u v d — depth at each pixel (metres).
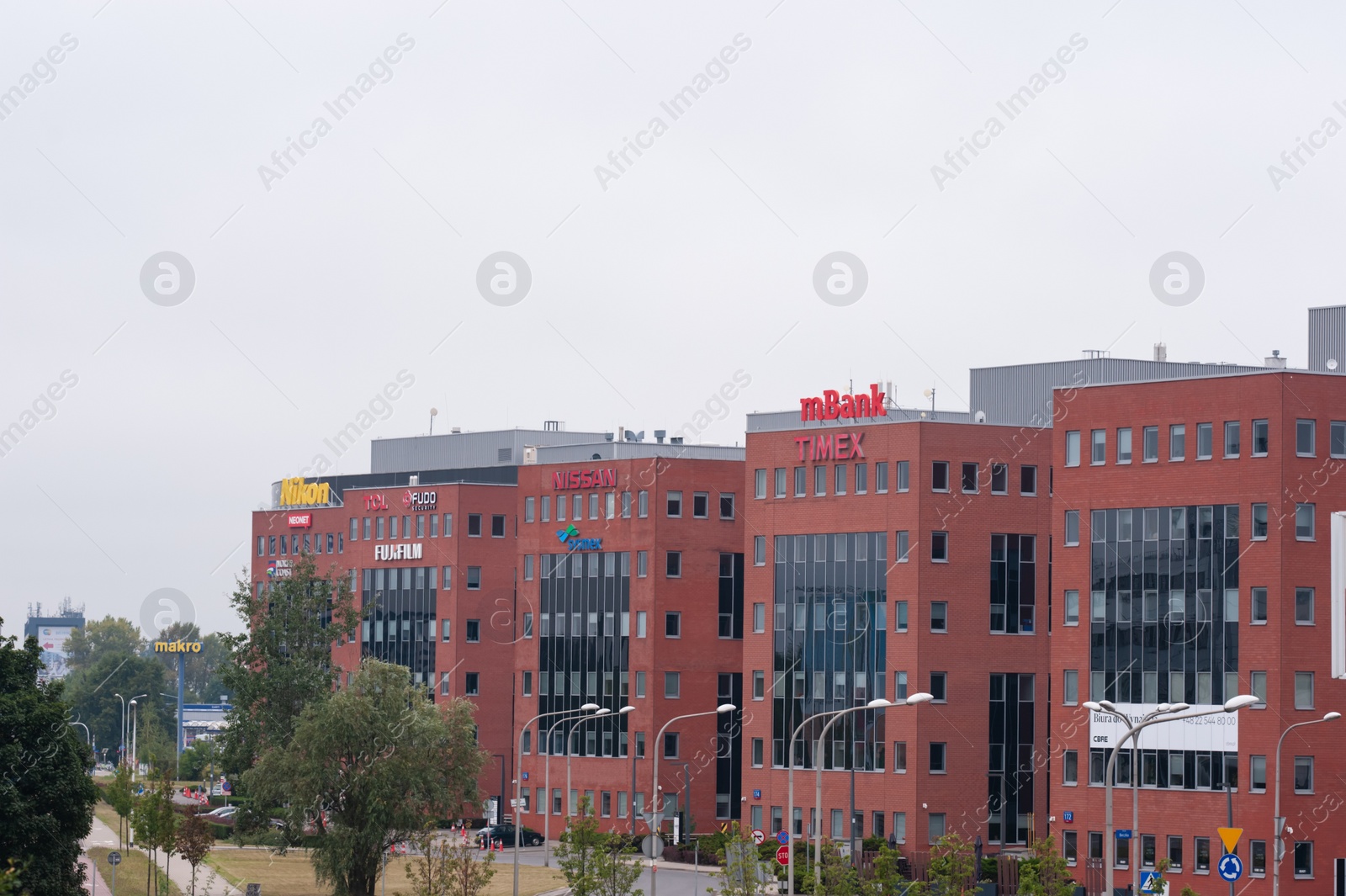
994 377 131.00
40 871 73.88
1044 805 118.50
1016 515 119.44
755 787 125.31
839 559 122.50
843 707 121.12
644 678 140.62
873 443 121.12
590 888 77.88
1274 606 99.56
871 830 118.31
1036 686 119.12
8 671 80.38
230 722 130.12
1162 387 104.94
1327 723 99.56
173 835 99.00
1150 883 77.19
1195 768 101.81
